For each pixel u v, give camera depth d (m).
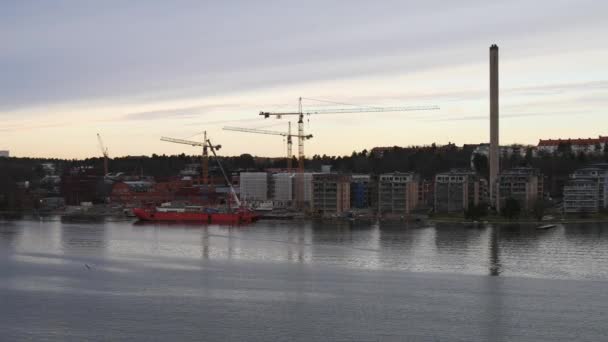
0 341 147.12
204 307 173.50
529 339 145.88
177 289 195.38
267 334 150.50
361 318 162.50
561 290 190.38
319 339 147.00
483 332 150.75
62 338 148.75
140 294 189.12
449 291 190.25
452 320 160.12
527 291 189.38
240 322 159.88
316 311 169.00
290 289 194.75
